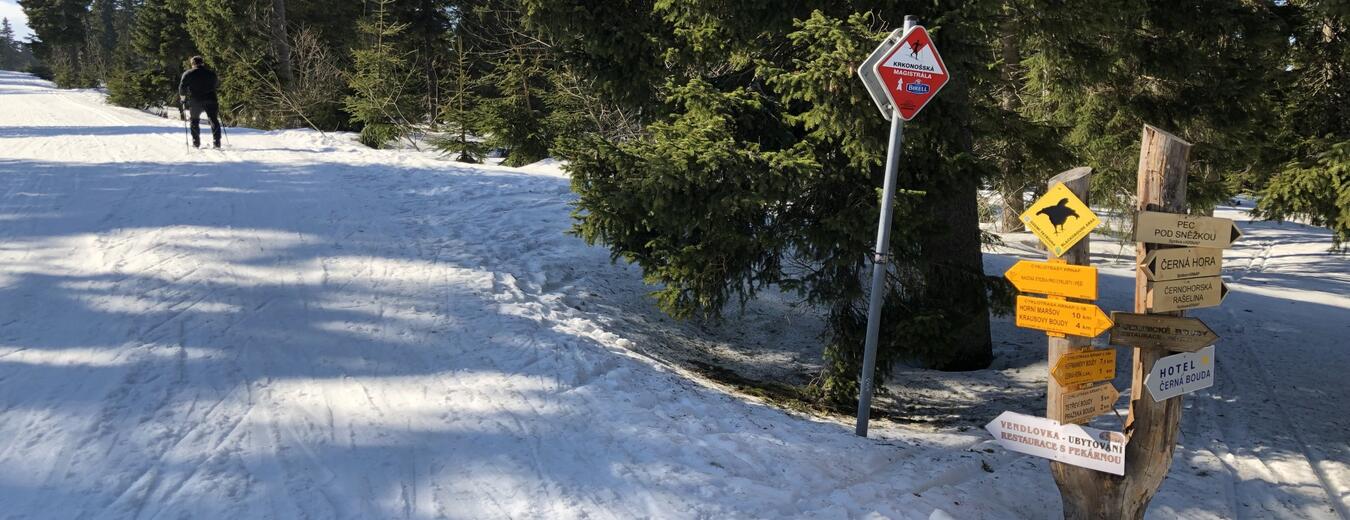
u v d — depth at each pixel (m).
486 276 7.84
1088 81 8.57
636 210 5.91
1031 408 7.23
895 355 6.60
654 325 8.12
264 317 6.31
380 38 24.12
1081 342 3.83
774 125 6.41
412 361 5.66
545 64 17.44
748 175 5.77
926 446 5.74
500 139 16.72
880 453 5.27
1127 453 3.86
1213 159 10.62
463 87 22.00
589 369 5.79
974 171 6.10
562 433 4.72
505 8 20.69
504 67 18.06
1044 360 8.48
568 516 3.78
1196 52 8.23
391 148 21.45
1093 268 3.64
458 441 4.52
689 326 8.49
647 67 7.11
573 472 4.25
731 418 5.46
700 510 3.96
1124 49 8.42
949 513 4.49
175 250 7.93
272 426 4.56
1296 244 20.23
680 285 6.55
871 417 6.78
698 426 5.11
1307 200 10.07
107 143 16.98
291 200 10.61
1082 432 3.78
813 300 6.72
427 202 11.29
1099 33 8.38
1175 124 9.62
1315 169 9.73
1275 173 10.73
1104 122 12.15
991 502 4.82
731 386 6.99
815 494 4.40
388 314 6.56
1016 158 8.66
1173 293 3.71
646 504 3.97
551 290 8.17
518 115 16.83
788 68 6.44
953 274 6.80
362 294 7.02
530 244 9.61
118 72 43.19
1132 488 3.88
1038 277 3.84
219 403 4.80
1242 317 10.48
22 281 6.84
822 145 6.23
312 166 13.62
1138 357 3.83
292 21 32.09
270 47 30.28
